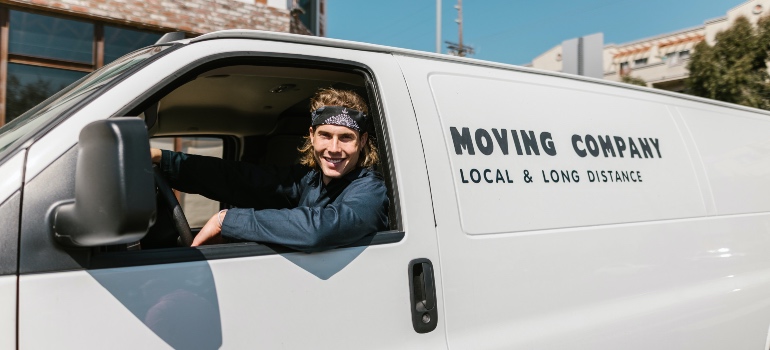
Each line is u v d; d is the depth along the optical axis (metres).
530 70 2.53
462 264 1.98
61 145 1.45
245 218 1.67
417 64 2.17
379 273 1.82
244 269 1.62
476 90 2.26
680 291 2.60
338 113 1.89
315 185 2.11
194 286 1.54
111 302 1.43
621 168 2.58
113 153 1.21
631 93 2.89
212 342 1.54
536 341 2.09
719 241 2.84
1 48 6.29
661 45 29.53
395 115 1.99
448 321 1.93
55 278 1.38
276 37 1.85
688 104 3.16
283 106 2.85
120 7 6.96
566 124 2.47
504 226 2.12
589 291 2.29
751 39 12.48
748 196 3.12
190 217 2.94
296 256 1.70
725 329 2.73
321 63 1.92
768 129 3.56
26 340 1.34
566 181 2.36
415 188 1.95
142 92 1.60
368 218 1.80
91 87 1.78
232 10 7.95
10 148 1.47
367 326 1.78
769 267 3.05
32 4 6.35
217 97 2.61
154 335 1.47
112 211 1.21
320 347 1.69
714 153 3.07
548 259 2.19
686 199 2.78
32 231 1.36
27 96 6.50
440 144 2.05
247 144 3.26
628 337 2.35
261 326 1.61
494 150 2.19
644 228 2.54
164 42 2.06
